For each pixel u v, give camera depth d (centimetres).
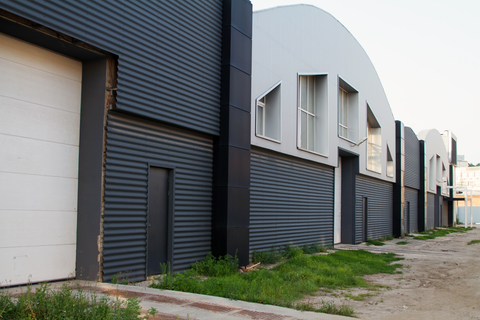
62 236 683
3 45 608
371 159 2356
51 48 670
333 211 1748
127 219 740
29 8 568
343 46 1861
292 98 1391
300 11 1466
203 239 950
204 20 941
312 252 1457
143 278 773
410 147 3028
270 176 1264
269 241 1240
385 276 1042
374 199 2294
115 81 723
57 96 686
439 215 4109
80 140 721
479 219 5653
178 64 852
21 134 629
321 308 616
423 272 1113
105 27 685
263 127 1297
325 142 1652
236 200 996
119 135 734
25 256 624
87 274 692
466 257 1481
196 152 936
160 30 807
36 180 646
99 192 693
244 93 1041
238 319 507
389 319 609
